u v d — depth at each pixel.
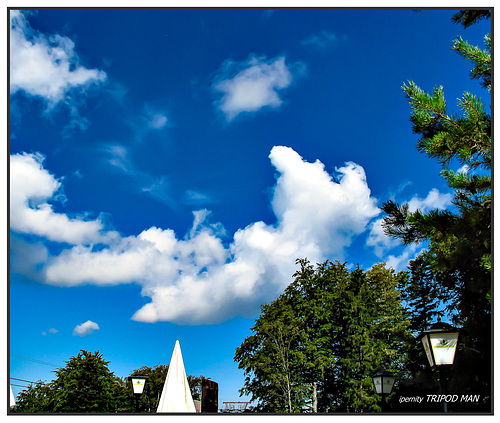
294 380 39.03
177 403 14.24
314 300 42.00
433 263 14.73
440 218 11.49
